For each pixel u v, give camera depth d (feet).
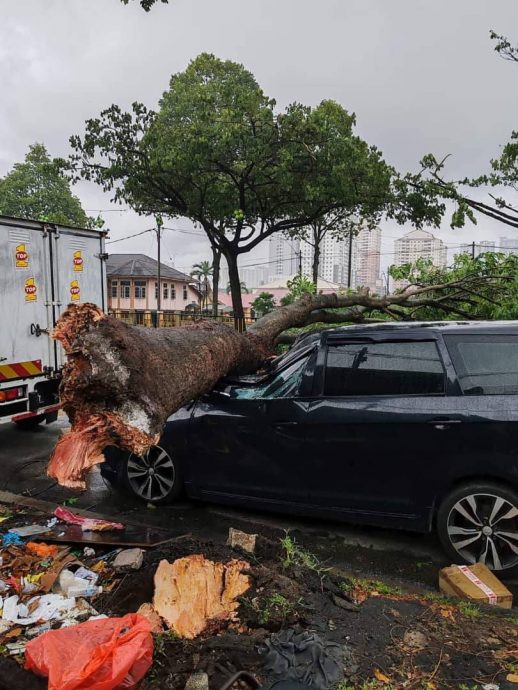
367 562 12.71
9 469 19.65
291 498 13.89
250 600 9.46
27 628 8.95
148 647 7.52
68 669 6.95
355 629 8.89
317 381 13.66
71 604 9.60
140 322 80.38
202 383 13.19
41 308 22.50
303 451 13.56
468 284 31.68
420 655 8.29
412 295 32.76
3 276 20.89
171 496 15.62
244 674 7.50
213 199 58.39
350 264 112.57
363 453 12.90
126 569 10.69
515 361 12.10
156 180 56.80
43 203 142.31
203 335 14.29
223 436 14.57
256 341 18.72
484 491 11.81
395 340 13.12
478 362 12.34
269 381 14.80
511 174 31.17
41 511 14.80
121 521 14.05
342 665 7.98
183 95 76.84
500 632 8.94
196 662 8.03
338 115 52.44
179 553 11.25
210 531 14.34
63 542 11.98
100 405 9.57
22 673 7.50
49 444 23.04
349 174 51.19
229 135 49.26
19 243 21.53
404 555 13.07
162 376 10.69
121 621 7.95
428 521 12.57
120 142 55.21
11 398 21.34
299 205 59.67
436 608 9.69
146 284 171.42
